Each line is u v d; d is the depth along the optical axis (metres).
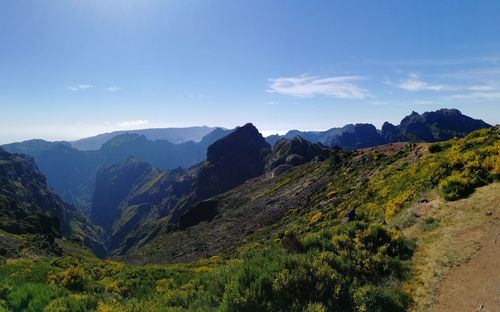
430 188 20.44
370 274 12.06
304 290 10.48
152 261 66.56
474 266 11.30
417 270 12.14
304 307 9.64
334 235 14.74
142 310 13.17
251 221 66.50
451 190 17.95
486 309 9.20
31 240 68.12
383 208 24.44
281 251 13.77
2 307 12.87
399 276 11.94
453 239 13.47
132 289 19.20
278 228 51.03
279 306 9.95
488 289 9.96
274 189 89.12
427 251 13.27
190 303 12.20
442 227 14.82
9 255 45.03
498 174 17.75
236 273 11.73
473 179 18.03
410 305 10.37
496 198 15.73
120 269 24.62
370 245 13.74
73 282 18.48
